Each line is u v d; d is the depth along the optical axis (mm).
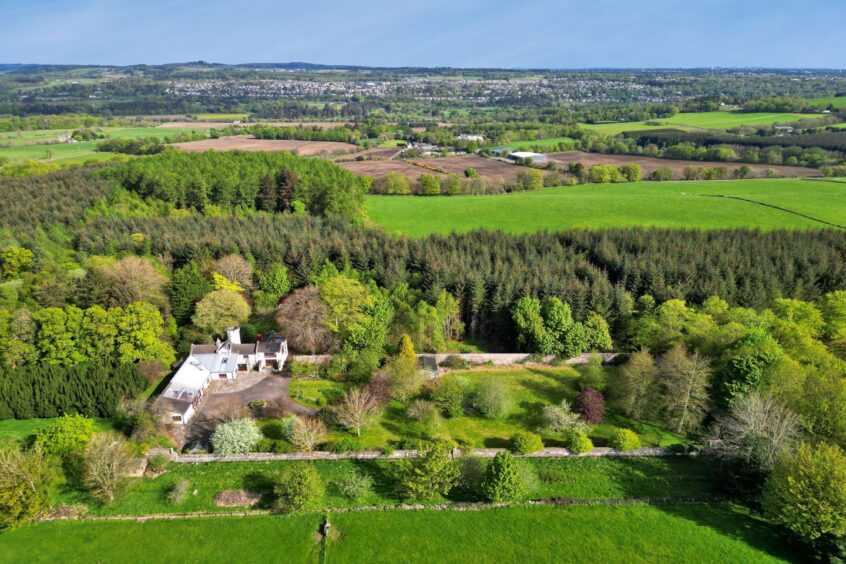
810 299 81250
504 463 49531
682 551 44656
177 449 56656
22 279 82562
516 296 80812
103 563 43875
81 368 61469
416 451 56094
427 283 84375
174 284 78812
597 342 74938
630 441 56438
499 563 43938
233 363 69000
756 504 49781
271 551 45188
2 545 45219
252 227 107188
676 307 72000
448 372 72312
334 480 52750
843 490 41812
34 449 50969
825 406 51094
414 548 45344
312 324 72500
